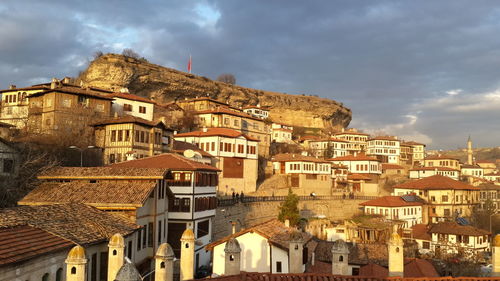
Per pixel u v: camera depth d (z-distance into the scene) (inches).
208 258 1855.3
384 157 5610.2
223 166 2987.2
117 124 2274.9
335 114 6993.1
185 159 1788.9
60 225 863.7
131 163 1747.0
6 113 2913.4
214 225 2181.3
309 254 1449.3
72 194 1143.0
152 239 1246.3
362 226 2509.8
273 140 5108.3
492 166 7007.9
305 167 3666.3
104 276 918.4
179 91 4864.7
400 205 3080.7
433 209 3464.6
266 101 6338.6
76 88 2827.3
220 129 3218.5
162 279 592.4
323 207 3336.6
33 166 1717.5
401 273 733.9
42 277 716.7
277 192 3361.2
